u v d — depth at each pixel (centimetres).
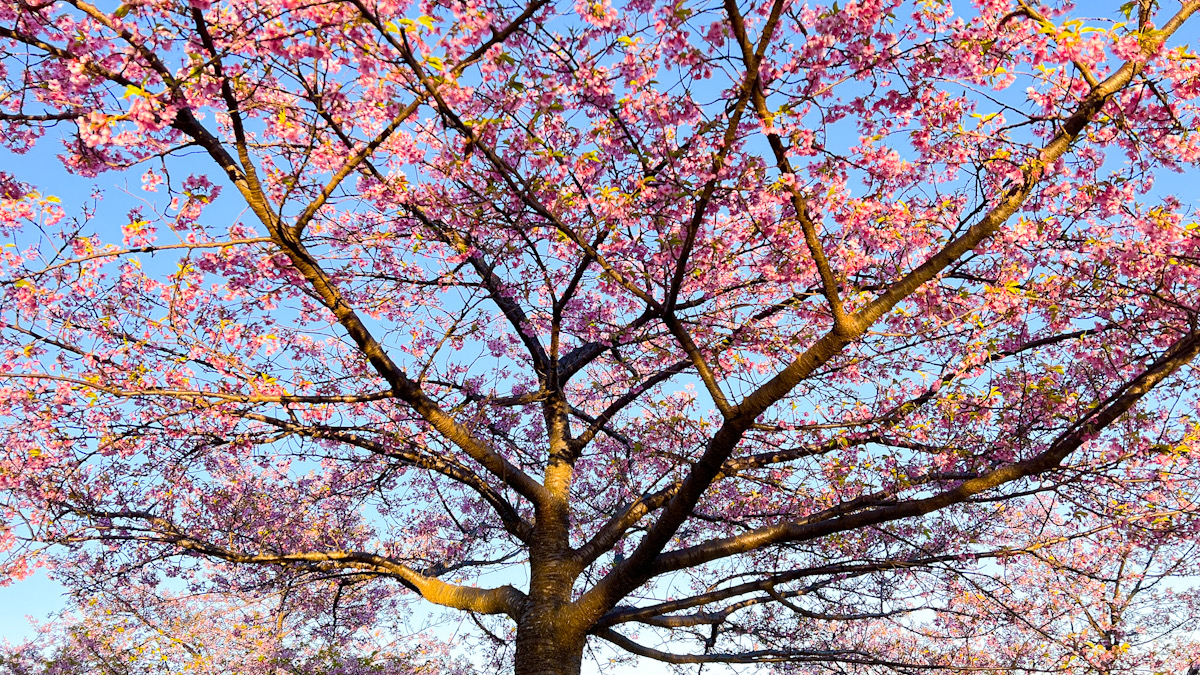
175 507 848
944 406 619
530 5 403
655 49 435
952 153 525
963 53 455
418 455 727
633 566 637
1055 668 871
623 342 724
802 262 591
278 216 514
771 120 441
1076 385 669
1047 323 596
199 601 1048
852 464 718
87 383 526
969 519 840
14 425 640
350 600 1068
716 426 827
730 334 704
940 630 994
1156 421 630
